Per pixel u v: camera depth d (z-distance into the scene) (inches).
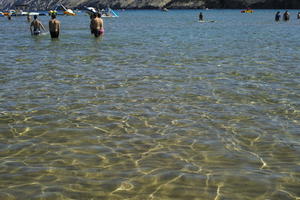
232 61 533.6
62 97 322.3
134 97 324.2
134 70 455.8
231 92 342.3
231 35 1071.6
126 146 214.1
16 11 3946.9
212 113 278.4
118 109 287.9
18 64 496.1
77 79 398.3
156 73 435.8
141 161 193.3
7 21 2223.2
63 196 156.6
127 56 584.4
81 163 190.7
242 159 195.9
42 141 221.8
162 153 203.9
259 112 281.1
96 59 548.4
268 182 169.6
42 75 418.3
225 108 291.4
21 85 366.9
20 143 218.5
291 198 155.0
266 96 328.2
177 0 7091.5
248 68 472.4
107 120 261.3
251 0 6092.5
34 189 163.0
